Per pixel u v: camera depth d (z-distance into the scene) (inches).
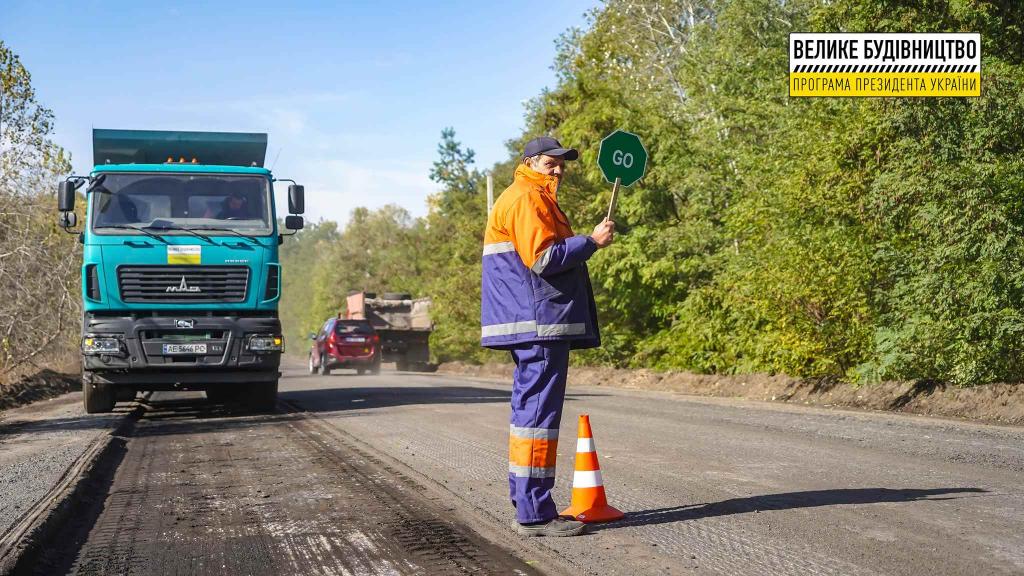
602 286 997.2
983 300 454.9
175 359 487.2
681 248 867.4
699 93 929.5
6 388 711.7
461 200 2229.3
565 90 1087.6
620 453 317.7
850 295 558.9
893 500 221.5
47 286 886.4
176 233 492.7
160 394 724.7
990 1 502.0
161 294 489.7
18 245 859.4
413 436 379.6
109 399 519.2
